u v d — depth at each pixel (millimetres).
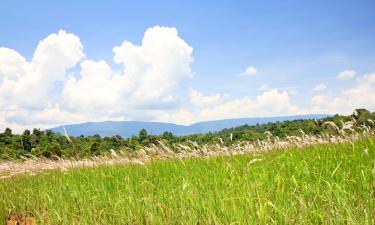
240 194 5457
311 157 8594
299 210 5051
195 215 5508
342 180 5805
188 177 7555
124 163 12375
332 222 4625
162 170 9180
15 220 8156
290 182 5969
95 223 6297
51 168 13328
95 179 9367
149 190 7355
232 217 4805
